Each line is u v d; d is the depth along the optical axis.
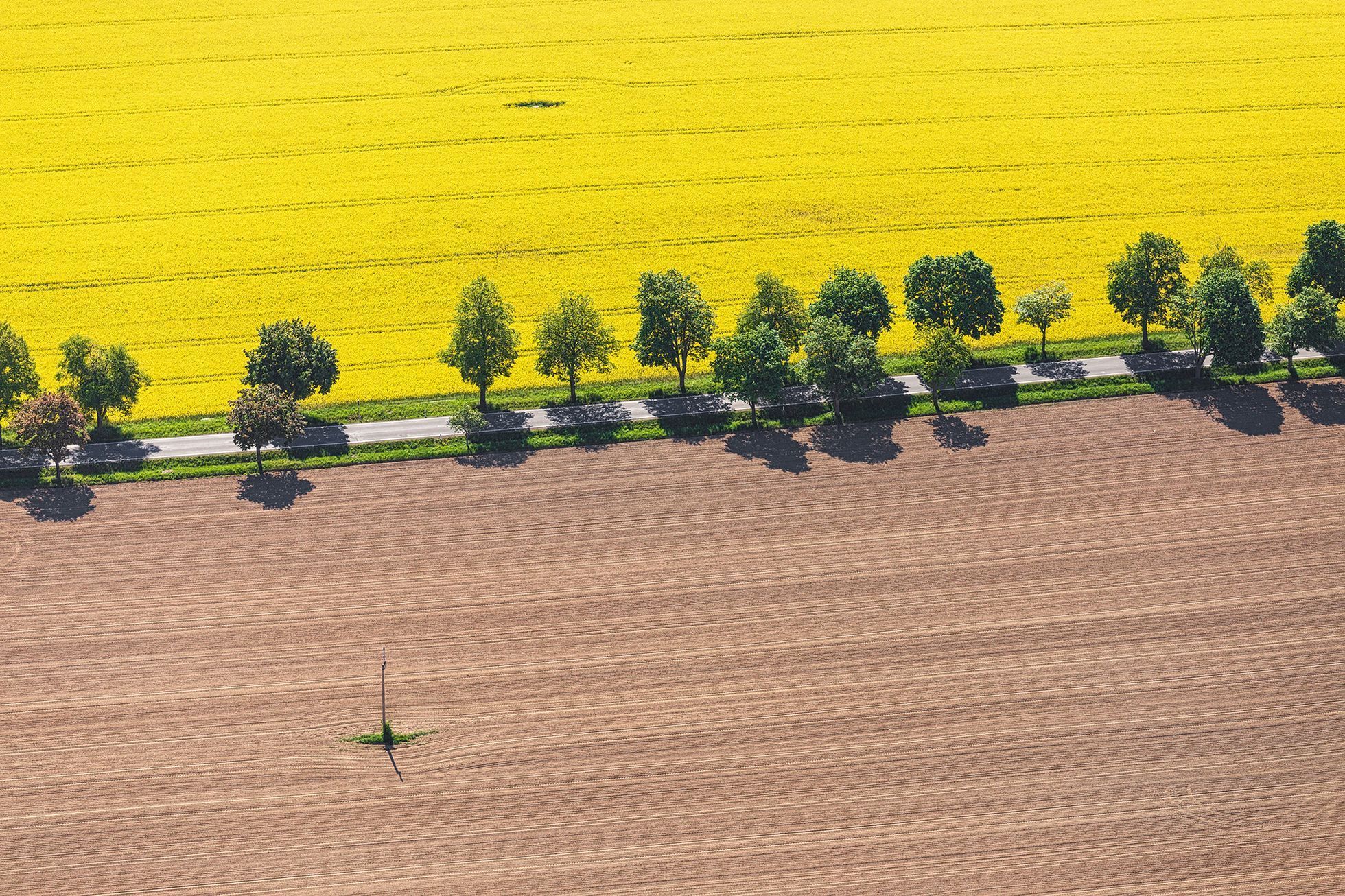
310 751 79.00
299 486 102.12
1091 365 115.56
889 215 141.25
